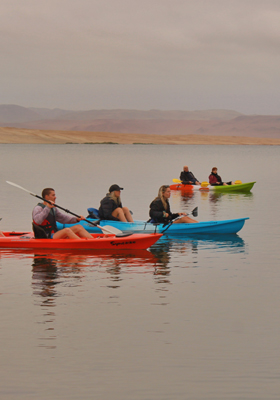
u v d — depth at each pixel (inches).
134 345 258.1
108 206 602.2
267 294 346.9
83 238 509.0
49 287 362.3
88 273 405.1
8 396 209.8
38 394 211.5
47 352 249.4
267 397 210.4
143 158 2869.1
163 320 293.4
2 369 232.1
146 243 504.4
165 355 247.1
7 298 335.0
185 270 416.8
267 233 600.7
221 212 790.5
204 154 3745.1
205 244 534.0
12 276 394.6
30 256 470.0
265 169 2006.6
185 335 271.4
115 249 502.3
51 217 514.3
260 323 289.6
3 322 289.4
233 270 417.1
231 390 215.5
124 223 589.9
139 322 290.2
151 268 423.2
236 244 532.4
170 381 222.5
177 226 599.8
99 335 270.5
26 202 855.7
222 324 287.7
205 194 1102.4
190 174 1234.6
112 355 246.7
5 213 728.3
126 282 377.1
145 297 338.3
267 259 459.8
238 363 239.0
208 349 253.9
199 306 319.6
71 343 260.2
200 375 227.6
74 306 318.0
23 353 248.2
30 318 295.9
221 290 356.2
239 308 316.2
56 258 461.7
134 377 225.6
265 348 255.3
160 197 594.6
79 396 210.2
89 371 230.7
